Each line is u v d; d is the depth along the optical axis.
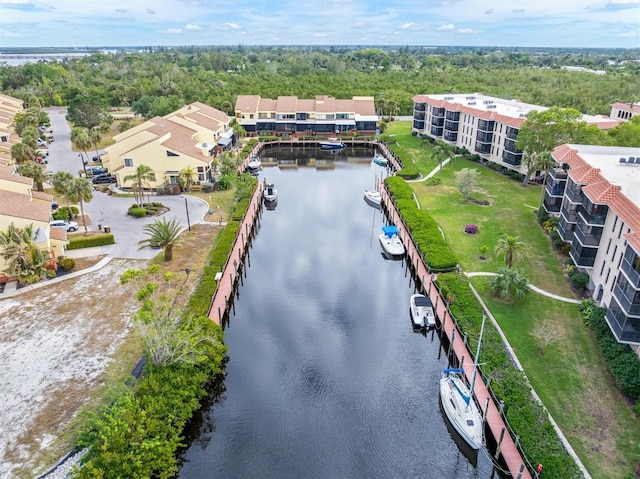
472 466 30.50
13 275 46.50
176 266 50.88
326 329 44.59
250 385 37.00
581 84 141.25
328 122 123.62
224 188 77.12
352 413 34.47
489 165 91.12
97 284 46.81
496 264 51.97
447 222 63.91
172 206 69.06
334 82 161.00
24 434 29.09
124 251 54.16
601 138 65.25
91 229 59.84
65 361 35.59
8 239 44.53
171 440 28.42
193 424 33.06
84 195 57.34
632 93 127.19
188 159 75.69
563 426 30.14
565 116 68.62
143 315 32.88
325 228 70.00
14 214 47.16
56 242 50.25
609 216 41.88
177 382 31.56
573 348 37.72
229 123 115.25
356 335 43.72
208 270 48.94
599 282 43.00
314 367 39.19
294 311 47.72
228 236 57.31
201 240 57.66
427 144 107.31
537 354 37.00
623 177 45.47
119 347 37.22
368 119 125.25
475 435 30.11
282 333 43.88
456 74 177.38
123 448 25.94
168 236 50.91
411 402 35.56
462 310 42.25
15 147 72.62
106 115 116.94
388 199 75.56
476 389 34.16
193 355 33.69
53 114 138.62
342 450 31.42
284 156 112.56
